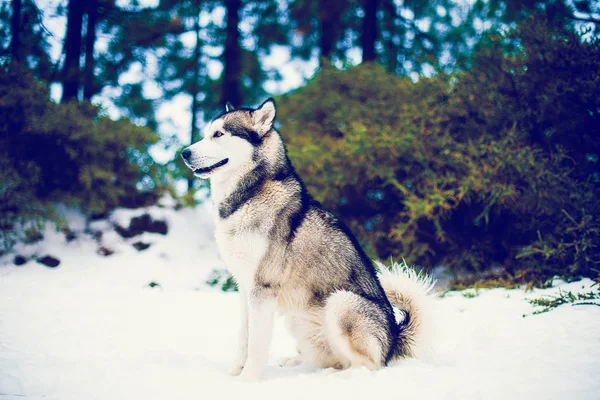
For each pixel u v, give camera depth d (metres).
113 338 4.92
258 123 4.00
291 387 3.34
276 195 3.86
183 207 11.73
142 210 11.00
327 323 3.78
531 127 8.63
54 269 9.38
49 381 3.26
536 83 8.52
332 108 12.24
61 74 12.42
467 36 14.88
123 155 11.09
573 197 7.54
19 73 10.21
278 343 5.14
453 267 8.98
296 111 12.95
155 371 3.62
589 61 7.99
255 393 3.21
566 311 5.23
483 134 8.93
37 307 6.23
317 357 3.99
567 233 7.57
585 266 7.11
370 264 4.19
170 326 5.66
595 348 3.86
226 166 3.86
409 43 15.42
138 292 7.98
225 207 3.88
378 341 3.75
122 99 14.60
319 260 3.88
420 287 4.11
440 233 8.87
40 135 10.03
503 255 8.96
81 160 10.44
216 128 3.99
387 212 10.08
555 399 2.88
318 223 3.97
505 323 4.98
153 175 11.36
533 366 3.51
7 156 9.66
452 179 8.78
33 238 9.86
